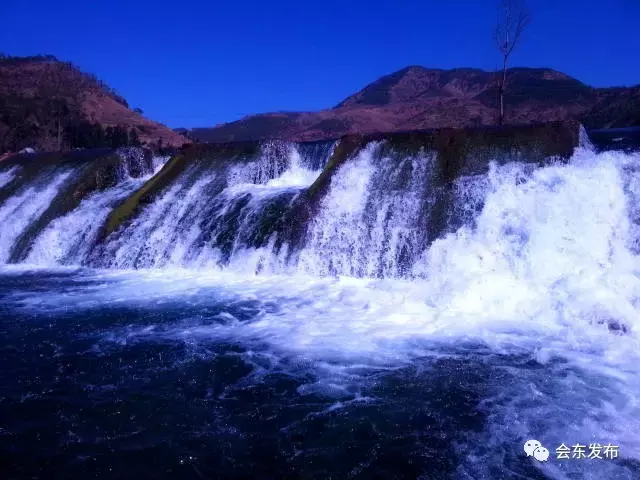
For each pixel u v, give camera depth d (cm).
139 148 2077
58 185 1988
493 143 1357
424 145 1432
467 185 1293
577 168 1207
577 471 544
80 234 1689
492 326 912
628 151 1265
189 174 1784
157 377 767
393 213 1323
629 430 611
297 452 587
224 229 1477
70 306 1107
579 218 1099
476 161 1342
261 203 1502
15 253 1733
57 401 698
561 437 600
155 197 1722
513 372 752
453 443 595
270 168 1736
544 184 1203
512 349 824
